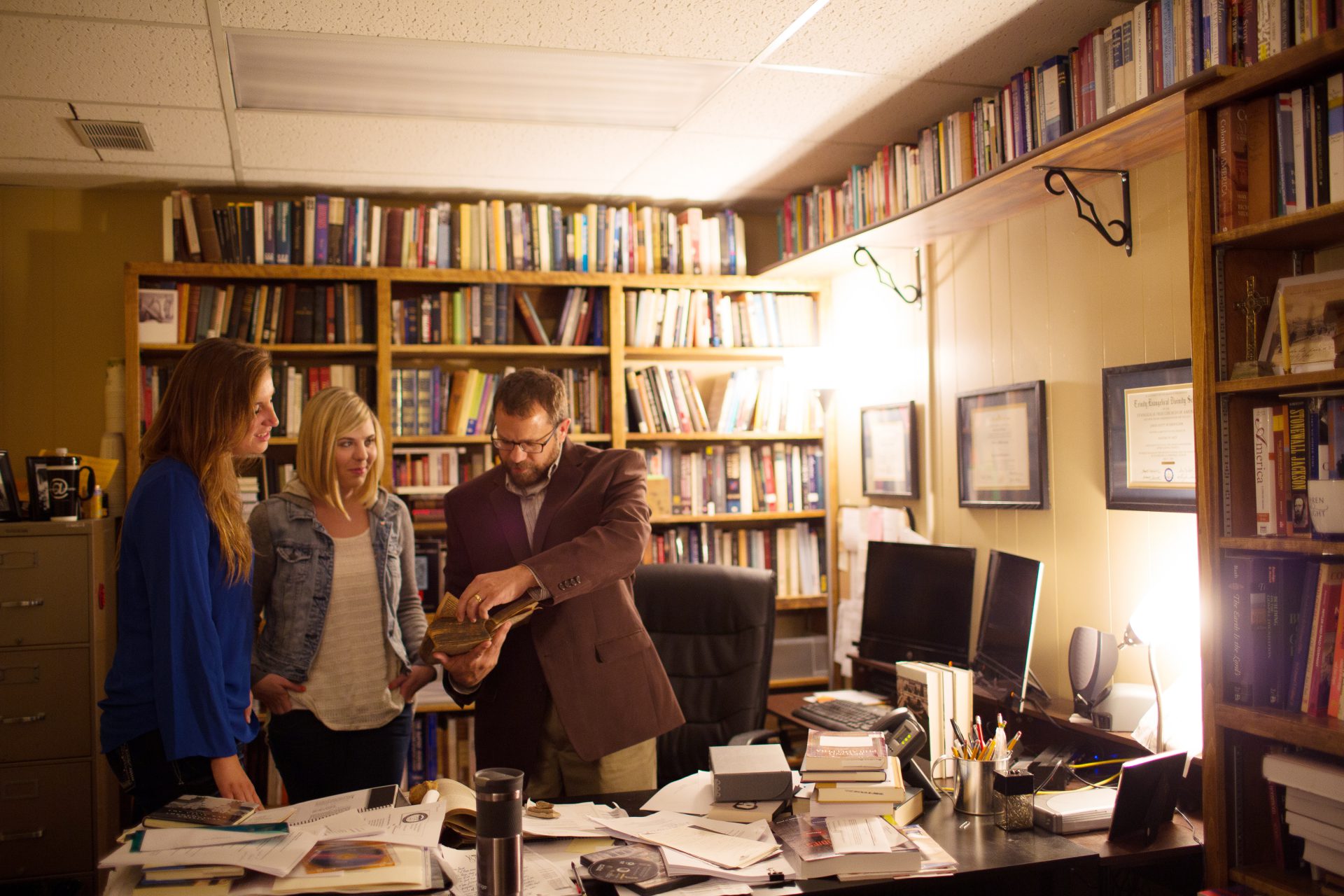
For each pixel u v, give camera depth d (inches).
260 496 130.8
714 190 145.4
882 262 136.6
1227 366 68.6
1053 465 103.9
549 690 80.6
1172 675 89.5
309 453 88.3
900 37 93.7
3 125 112.4
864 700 114.4
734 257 150.9
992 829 70.4
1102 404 96.0
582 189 143.8
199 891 50.9
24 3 83.5
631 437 144.8
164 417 68.9
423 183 138.8
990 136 102.2
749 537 150.5
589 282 142.5
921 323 127.7
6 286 135.0
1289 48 65.3
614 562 75.7
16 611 110.5
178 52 93.9
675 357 155.7
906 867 59.9
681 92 106.4
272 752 87.7
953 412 121.5
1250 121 67.4
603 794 75.4
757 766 67.3
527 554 83.1
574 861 60.8
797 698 121.2
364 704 87.9
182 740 63.3
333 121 112.6
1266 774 65.3
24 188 136.2
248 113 109.8
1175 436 87.5
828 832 63.2
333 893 52.0
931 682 87.2
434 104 108.3
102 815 113.0
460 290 140.4
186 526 65.4
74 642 111.9
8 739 110.0
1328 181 62.3
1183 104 73.3
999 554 102.9
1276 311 67.4
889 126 117.8
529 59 97.2
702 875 58.3
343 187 139.7
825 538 152.7
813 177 139.3
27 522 111.7
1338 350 61.8
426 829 57.5
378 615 89.8
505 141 120.5
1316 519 63.4
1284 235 65.7
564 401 82.0
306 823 58.1
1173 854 69.0
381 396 134.4
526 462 79.7
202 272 129.1
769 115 113.6
